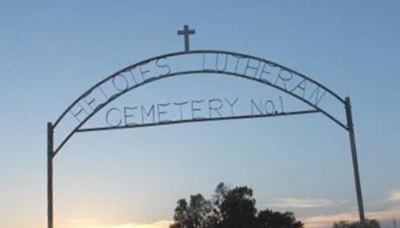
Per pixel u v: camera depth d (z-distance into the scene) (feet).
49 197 61.82
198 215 281.33
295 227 263.29
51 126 62.64
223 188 274.98
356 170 62.69
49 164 62.23
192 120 62.59
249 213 264.93
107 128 62.95
